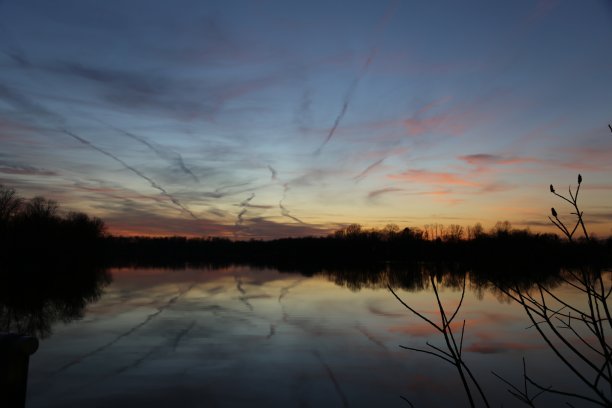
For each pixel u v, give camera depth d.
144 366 13.71
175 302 30.06
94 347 16.27
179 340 17.55
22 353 2.81
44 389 11.55
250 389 11.68
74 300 31.25
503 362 14.27
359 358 14.76
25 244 89.38
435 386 11.95
